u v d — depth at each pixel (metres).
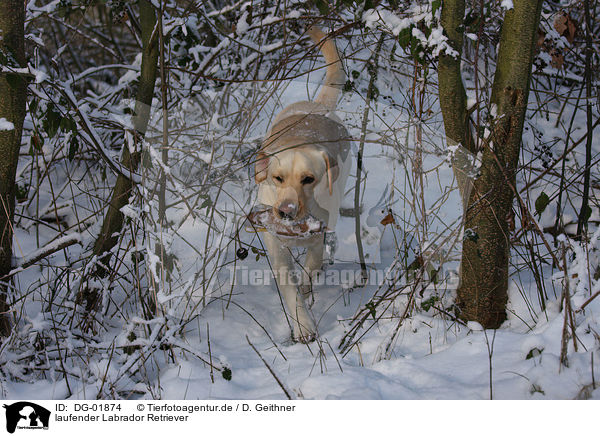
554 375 2.01
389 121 3.71
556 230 3.19
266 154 2.93
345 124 3.54
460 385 2.13
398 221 3.49
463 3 2.51
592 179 3.91
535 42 2.46
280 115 3.40
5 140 2.53
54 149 3.70
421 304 2.68
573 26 2.97
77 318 2.84
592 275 2.66
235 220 2.99
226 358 2.45
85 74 3.70
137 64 3.91
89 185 4.31
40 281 3.04
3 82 2.47
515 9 2.42
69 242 2.81
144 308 2.71
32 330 2.49
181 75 3.92
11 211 2.64
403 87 3.97
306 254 3.54
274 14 3.54
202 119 3.62
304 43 4.08
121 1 3.35
